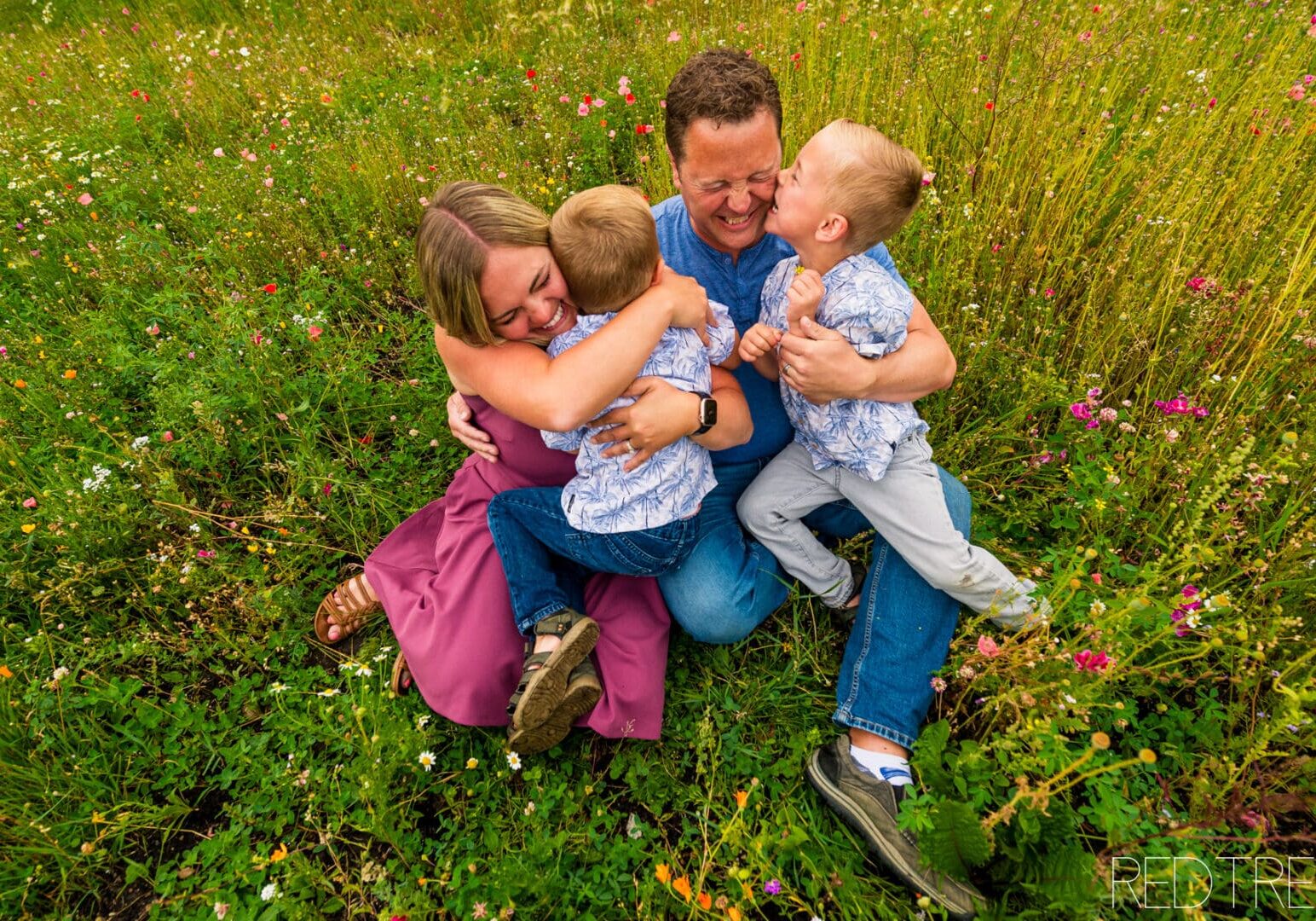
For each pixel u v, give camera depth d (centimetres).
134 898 187
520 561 197
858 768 183
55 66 614
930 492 195
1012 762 168
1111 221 305
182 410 270
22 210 407
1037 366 257
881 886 175
